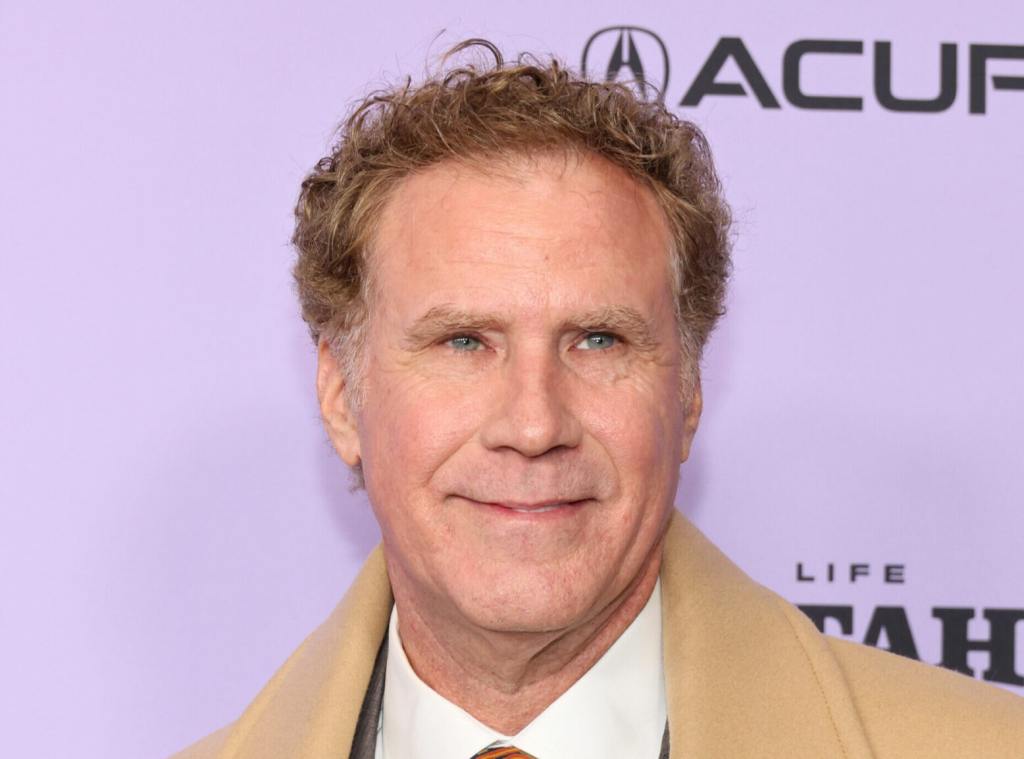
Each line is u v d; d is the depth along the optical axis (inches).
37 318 89.7
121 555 89.9
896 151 91.2
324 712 67.0
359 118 66.7
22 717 88.8
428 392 60.2
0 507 89.0
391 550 64.6
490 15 91.8
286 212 91.6
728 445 90.7
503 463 58.8
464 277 58.9
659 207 63.6
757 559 90.4
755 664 63.2
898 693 62.7
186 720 90.3
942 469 90.0
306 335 91.5
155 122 91.0
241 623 90.8
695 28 91.7
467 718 63.6
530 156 60.4
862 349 90.6
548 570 58.9
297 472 91.5
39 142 90.2
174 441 90.5
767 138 91.4
